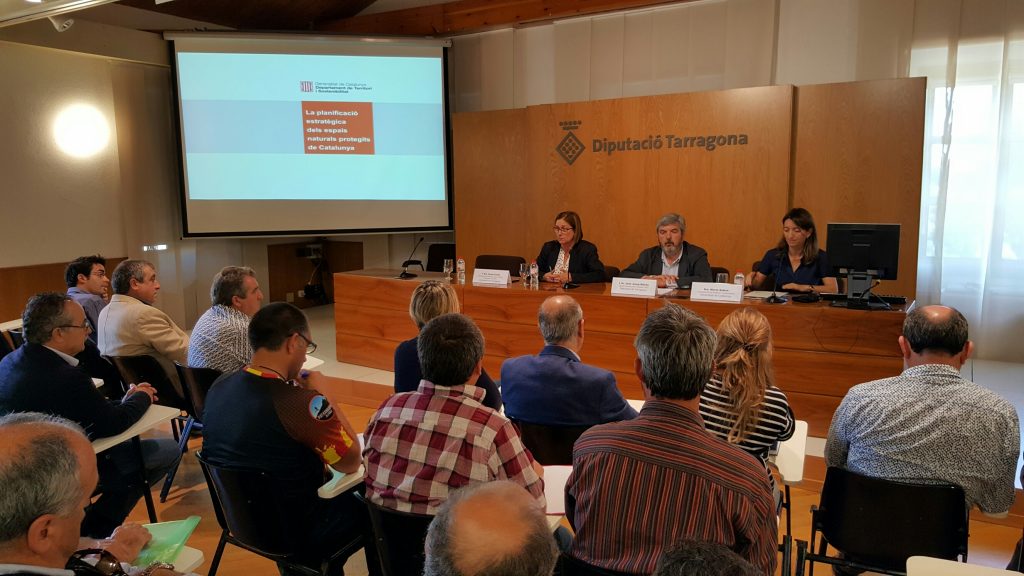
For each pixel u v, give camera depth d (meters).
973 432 1.64
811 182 5.07
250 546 1.84
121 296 3.06
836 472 1.74
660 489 1.20
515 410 2.04
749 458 1.23
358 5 6.86
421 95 6.46
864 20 5.02
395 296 4.65
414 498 1.52
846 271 3.23
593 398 1.95
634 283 3.71
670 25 5.72
